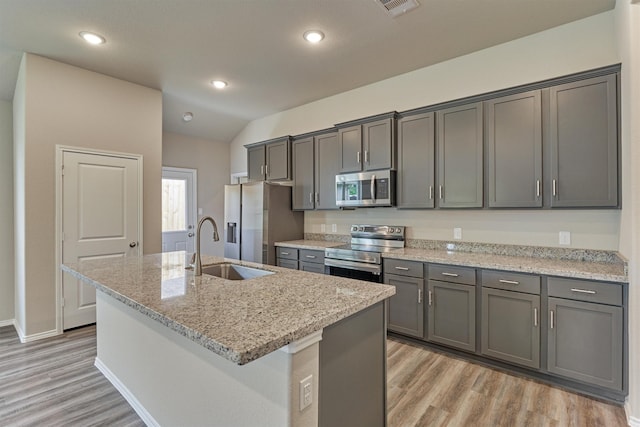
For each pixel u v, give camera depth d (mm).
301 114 4672
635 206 1851
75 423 1902
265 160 4805
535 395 2178
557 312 2225
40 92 3115
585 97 2338
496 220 3016
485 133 2809
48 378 2398
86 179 3402
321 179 4125
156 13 2463
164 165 5117
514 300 2404
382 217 3834
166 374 1736
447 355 2775
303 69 3471
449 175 3008
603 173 2275
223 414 1377
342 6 2391
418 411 2016
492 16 2525
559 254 2678
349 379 1413
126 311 2121
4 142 3641
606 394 2107
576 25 2604
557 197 2453
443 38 2854
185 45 2947
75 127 3330
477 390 2244
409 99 3568
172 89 3996
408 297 2965
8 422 1912
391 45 2965
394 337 3156
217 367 1403
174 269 2152
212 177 5703
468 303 2625
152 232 3893
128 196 3697
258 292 1558
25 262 3053
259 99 4395
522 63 2855
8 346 2957
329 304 1356
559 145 2441
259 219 4230
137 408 1993
